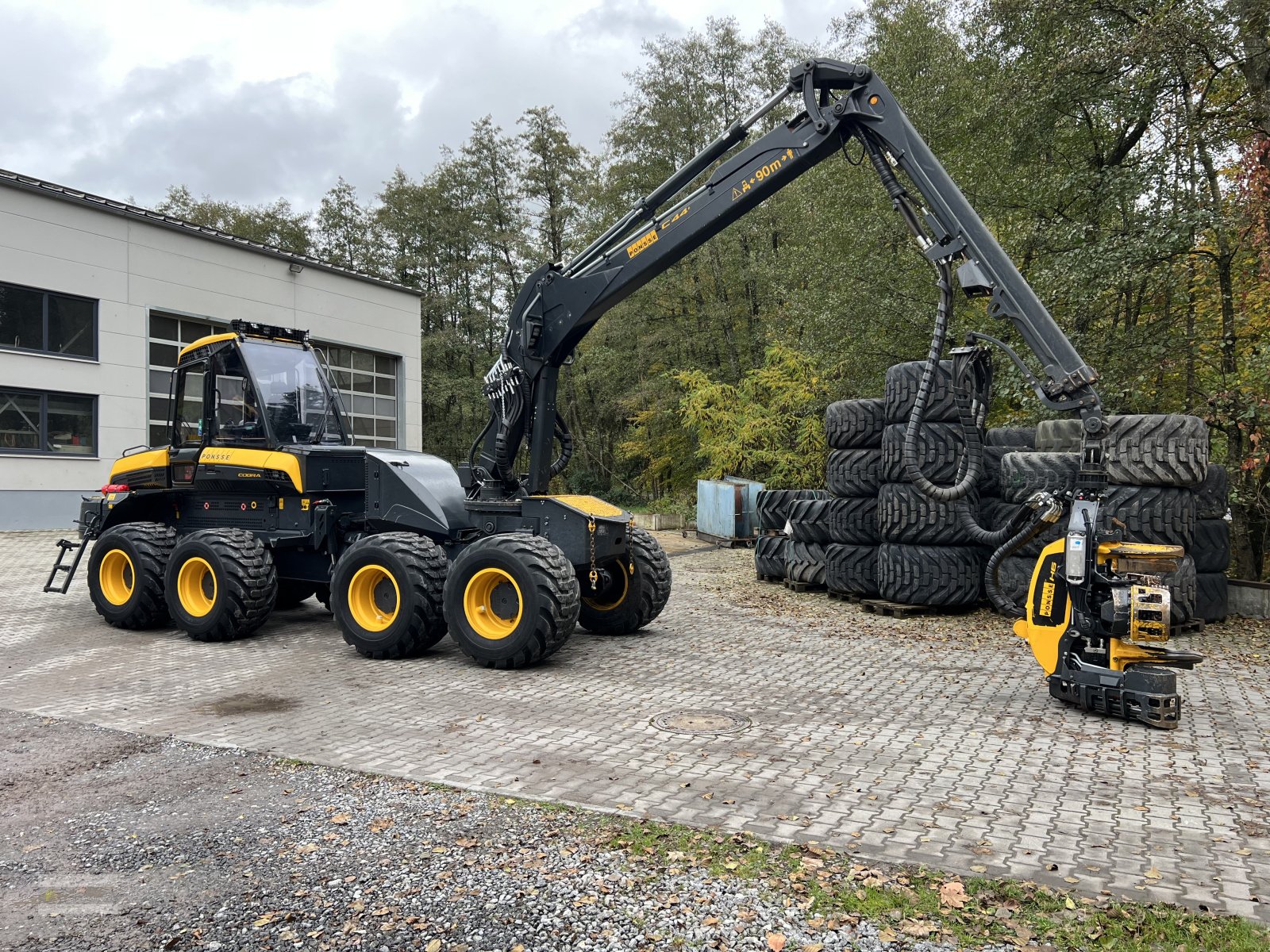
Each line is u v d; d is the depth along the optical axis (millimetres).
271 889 3094
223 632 7629
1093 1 10219
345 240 40625
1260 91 9438
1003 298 5793
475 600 6797
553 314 7605
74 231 17562
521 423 7688
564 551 7219
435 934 2775
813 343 19281
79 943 2760
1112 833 3520
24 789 4121
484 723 5199
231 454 8180
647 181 29250
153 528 8516
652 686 6141
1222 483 8609
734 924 2803
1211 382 10078
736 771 4297
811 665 6859
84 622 8844
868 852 3324
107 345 18109
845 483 9906
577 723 5199
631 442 31500
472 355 37375
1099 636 5438
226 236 20141
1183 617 7984
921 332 15727
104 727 5109
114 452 18281
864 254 16703
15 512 16797
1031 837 3477
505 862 3266
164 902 3020
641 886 3064
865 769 4336
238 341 8203
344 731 5035
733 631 8375
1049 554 5660
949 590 8875
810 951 2645
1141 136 11969
